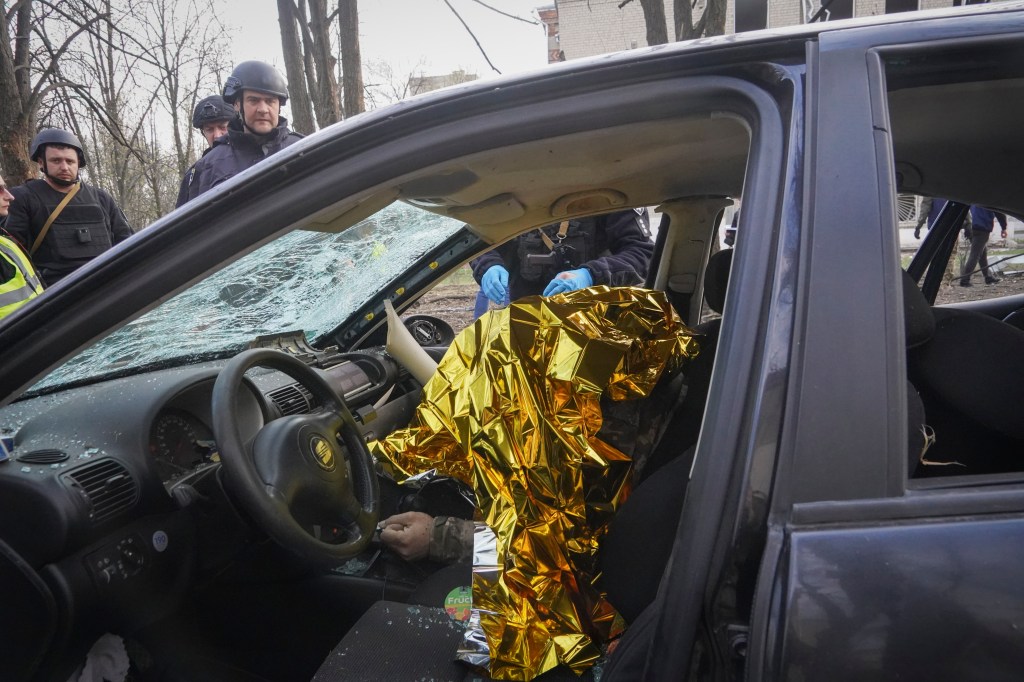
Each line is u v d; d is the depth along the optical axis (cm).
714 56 95
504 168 130
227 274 229
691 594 82
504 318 130
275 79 404
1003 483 83
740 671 77
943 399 124
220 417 141
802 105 90
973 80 93
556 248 265
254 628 175
